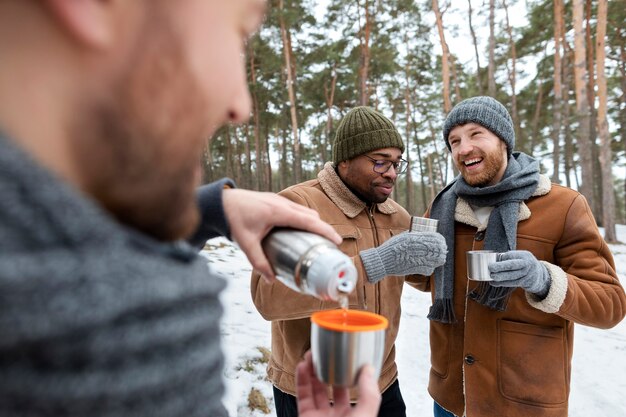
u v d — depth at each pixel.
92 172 0.32
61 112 0.30
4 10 0.28
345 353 0.58
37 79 0.29
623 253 9.88
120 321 0.28
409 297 5.77
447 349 1.93
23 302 0.24
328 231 0.79
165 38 0.32
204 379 0.35
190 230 0.43
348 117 1.84
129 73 0.31
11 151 0.27
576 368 3.81
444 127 2.00
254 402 2.71
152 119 0.32
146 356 0.29
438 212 2.09
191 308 0.34
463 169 1.89
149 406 0.30
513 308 1.69
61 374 0.26
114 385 0.27
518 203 1.75
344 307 0.69
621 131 20.05
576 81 12.01
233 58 0.38
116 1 0.30
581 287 1.50
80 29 0.29
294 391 1.72
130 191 0.33
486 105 1.84
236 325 3.74
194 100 0.34
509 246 1.68
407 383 3.50
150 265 0.31
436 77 23.72
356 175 1.81
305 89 20.33
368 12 17.59
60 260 0.26
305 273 0.70
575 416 3.09
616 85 19.11
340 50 18.91
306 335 1.70
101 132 0.31
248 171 24.06
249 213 0.80
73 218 0.27
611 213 12.02
